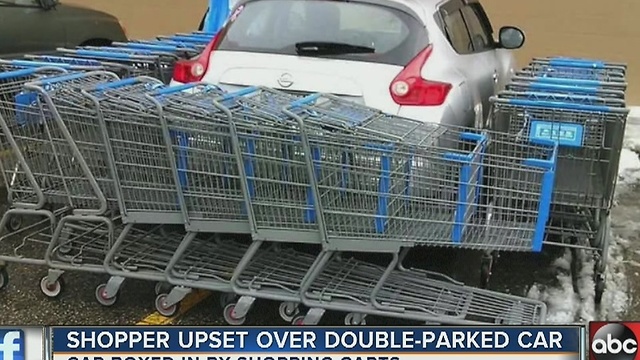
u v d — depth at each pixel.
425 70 4.62
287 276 4.25
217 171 3.96
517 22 9.90
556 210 4.71
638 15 9.48
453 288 4.28
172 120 3.88
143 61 5.93
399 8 4.80
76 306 4.41
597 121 4.35
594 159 4.42
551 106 4.40
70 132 4.09
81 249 4.58
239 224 4.03
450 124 4.61
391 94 4.53
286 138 3.80
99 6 11.06
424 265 5.09
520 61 10.03
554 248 5.39
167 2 10.79
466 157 3.79
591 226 4.73
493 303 4.16
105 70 5.02
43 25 7.69
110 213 4.37
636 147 8.17
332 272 4.32
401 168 3.81
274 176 3.87
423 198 3.85
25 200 4.49
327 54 4.68
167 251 4.52
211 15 7.97
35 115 4.18
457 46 5.32
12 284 4.66
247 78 4.70
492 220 3.91
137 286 4.67
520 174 3.86
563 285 4.83
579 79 5.38
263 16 4.91
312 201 3.87
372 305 4.00
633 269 5.11
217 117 3.84
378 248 3.91
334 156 3.79
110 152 4.04
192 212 4.07
